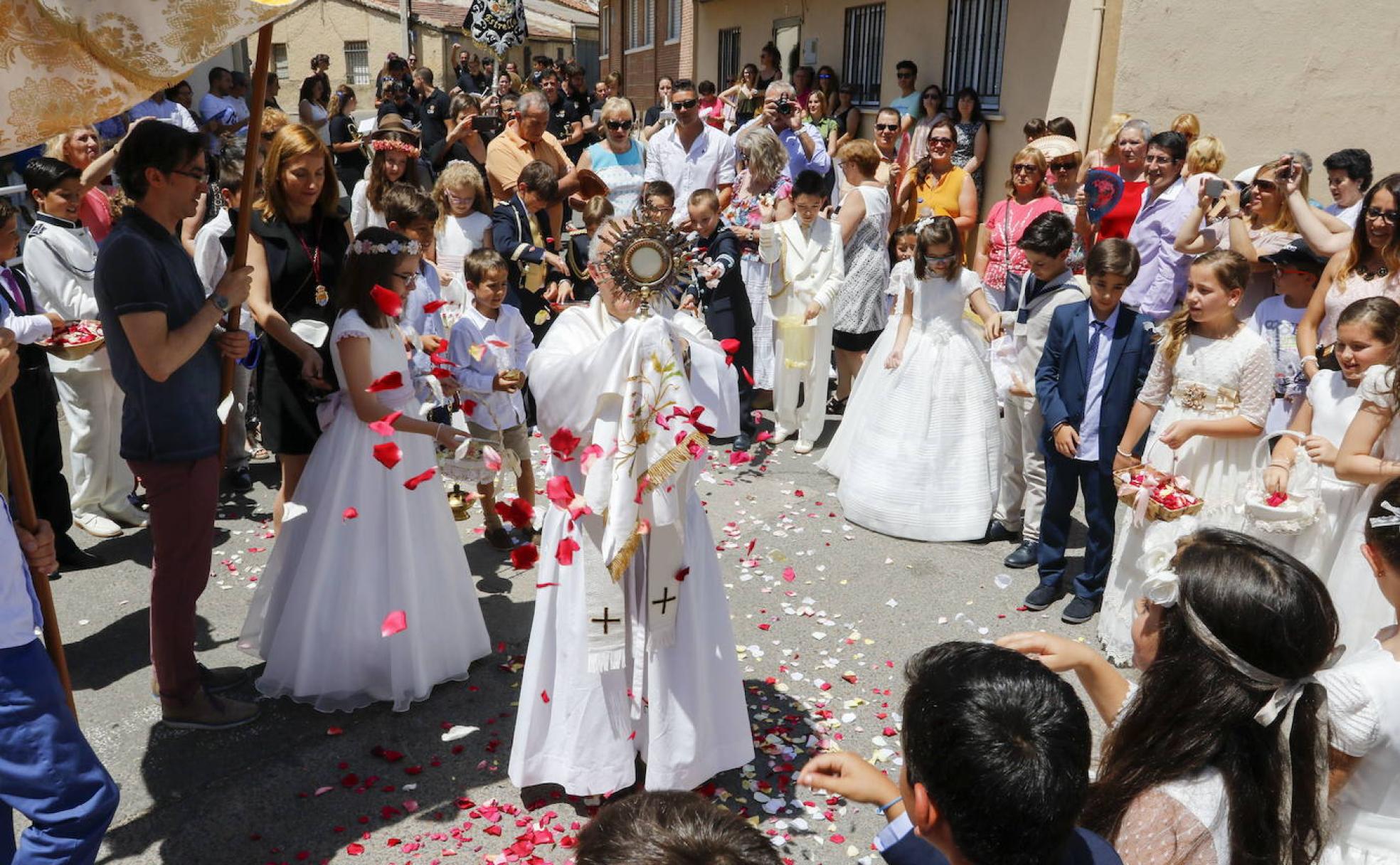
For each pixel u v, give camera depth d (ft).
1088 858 5.46
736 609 16.25
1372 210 15.60
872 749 12.69
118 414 18.16
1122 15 30.42
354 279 12.59
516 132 27.12
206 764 12.13
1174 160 21.59
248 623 13.83
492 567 17.40
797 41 51.93
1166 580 6.38
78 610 15.70
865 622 15.98
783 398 23.59
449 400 16.70
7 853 9.02
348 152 33.86
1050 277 17.69
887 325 21.08
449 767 12.19
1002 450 19.33
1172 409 14.78
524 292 22.30
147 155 11.12
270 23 10.55
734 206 27.43
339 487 12.75
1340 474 12.21
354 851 10.78
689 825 4.84
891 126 31.73
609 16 93.20
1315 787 6.47
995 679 5.24
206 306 11.32
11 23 8.35
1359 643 12.39
